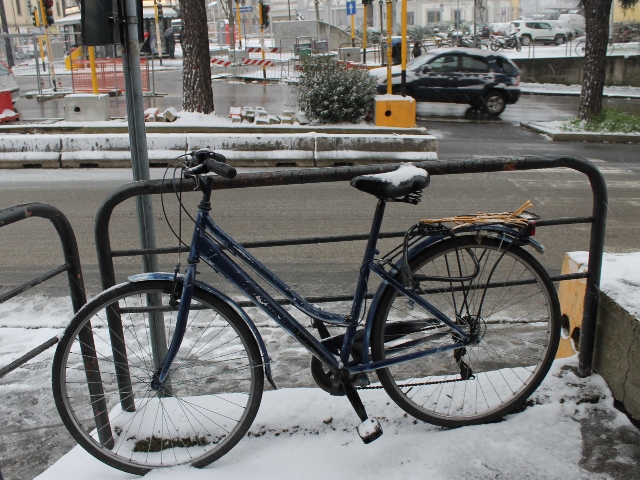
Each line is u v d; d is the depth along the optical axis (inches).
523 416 119.2
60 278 235.9
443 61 735.1
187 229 294.2
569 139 594.2
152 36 1346.0
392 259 112.2
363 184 104.0
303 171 110.6
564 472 104.7
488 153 513.3
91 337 113.0
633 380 115.8
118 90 844.0
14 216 96.9
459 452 109.6
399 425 117.1
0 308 207.0
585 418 117.8
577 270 139.7
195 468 107.0
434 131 630.5
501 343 172.1
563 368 132.0
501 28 1870.1
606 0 614.2
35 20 1075.3
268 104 786.8
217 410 119.6
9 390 154.4
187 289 103.4
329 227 301.1
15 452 131.3
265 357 106.7
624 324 117.9
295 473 105.1
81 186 387.9
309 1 2517.2
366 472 105.1
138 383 122.3
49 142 450.6
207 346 172.4
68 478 107.7
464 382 127.0
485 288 118.6
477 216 114.3
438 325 115.4
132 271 243.6
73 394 151.9
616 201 354.3
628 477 103.4
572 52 1448.1
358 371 110.7
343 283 231.6
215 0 2393.0
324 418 118.2
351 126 578.2
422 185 103.9
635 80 1079.6
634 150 547.2
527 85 1090.1
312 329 135.1
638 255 146.3
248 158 456.4
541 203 346.3
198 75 580.4
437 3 2522.1
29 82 988.6
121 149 451.8
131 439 113.5
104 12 116.3
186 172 102.7
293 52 1438.2
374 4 2348.7
